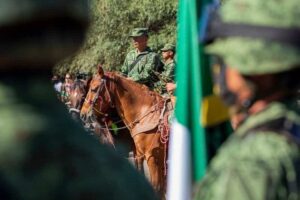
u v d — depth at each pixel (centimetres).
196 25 764
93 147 405
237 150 504
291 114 518
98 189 391
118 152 425
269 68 511
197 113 745
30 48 405
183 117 747
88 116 2338
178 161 739
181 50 770
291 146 500
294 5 521
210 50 531
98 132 2344
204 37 564
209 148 735
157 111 2189
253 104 528
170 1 4928
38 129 391
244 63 515
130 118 2233
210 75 754
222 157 512
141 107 2222
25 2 395
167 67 2911
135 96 2238
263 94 526
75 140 400
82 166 393
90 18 429
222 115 736
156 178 2175
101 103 2308
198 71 753
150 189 425
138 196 411
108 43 5122
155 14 4938
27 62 407
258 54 513
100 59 4997
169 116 2161
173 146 746
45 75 414
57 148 391
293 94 527
